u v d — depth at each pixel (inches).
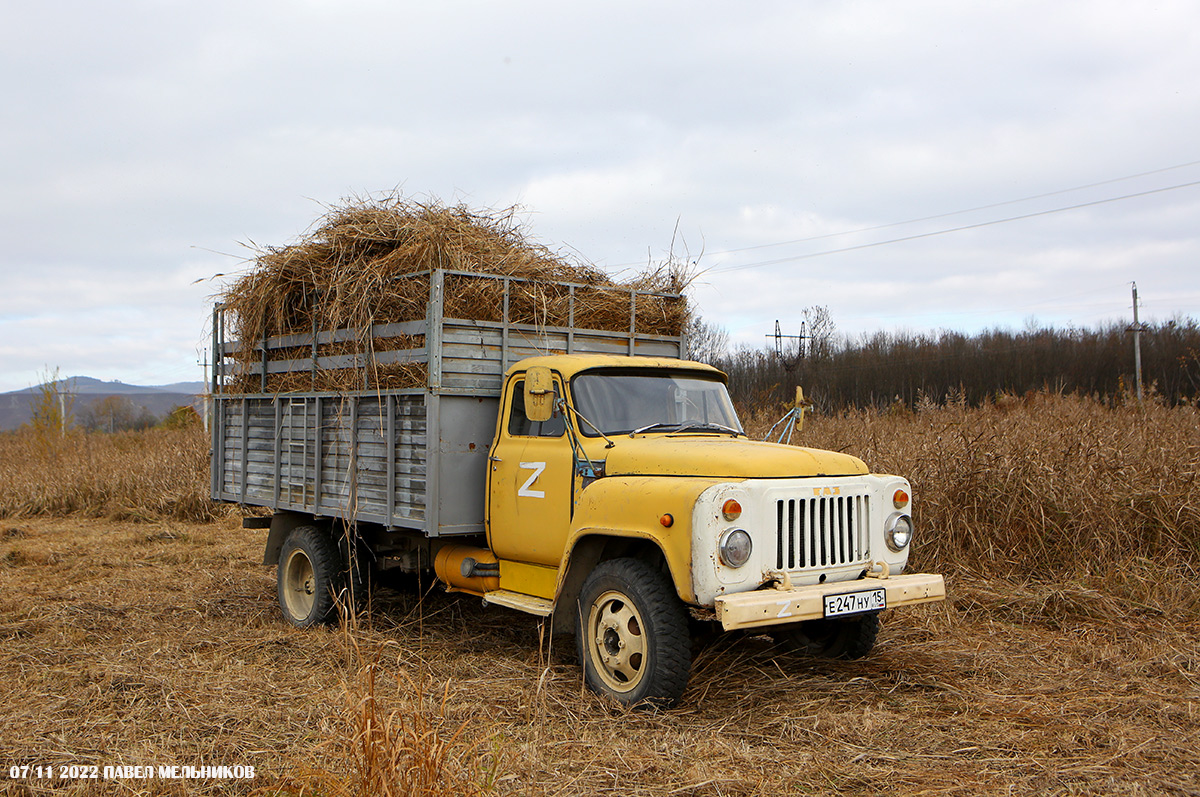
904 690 200.7
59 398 993.5
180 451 604.1
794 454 193.3
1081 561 289.0
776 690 198.1
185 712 179.3
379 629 263.3
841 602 179.2
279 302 289.4
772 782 148.1
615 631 190.2
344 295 258.7
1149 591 266.5
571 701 189.3
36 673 213.2
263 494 303.1
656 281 287.7
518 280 247.4
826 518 187.6
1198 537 289.6
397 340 243.0
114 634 258.4
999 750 163.0
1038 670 213.8
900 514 201.6
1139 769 154.8
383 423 245.1
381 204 271.7
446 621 273.4
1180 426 360.2
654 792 143.7
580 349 259.3
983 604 269.7
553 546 213.3
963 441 331.3
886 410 586.9
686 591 172.2
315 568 271.0
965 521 307.1
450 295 234.1
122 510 550.9
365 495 253.1
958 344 1911.9
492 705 186.2
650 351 277.4
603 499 192.2
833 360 1787.6
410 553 261.7
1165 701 189.8
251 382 313.3
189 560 398.9
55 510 586.2
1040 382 1595.7
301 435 281.7
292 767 149.9
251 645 242.1
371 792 122.1
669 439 209.8
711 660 215.3
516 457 224.7
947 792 145.3
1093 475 306.8
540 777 149.0
